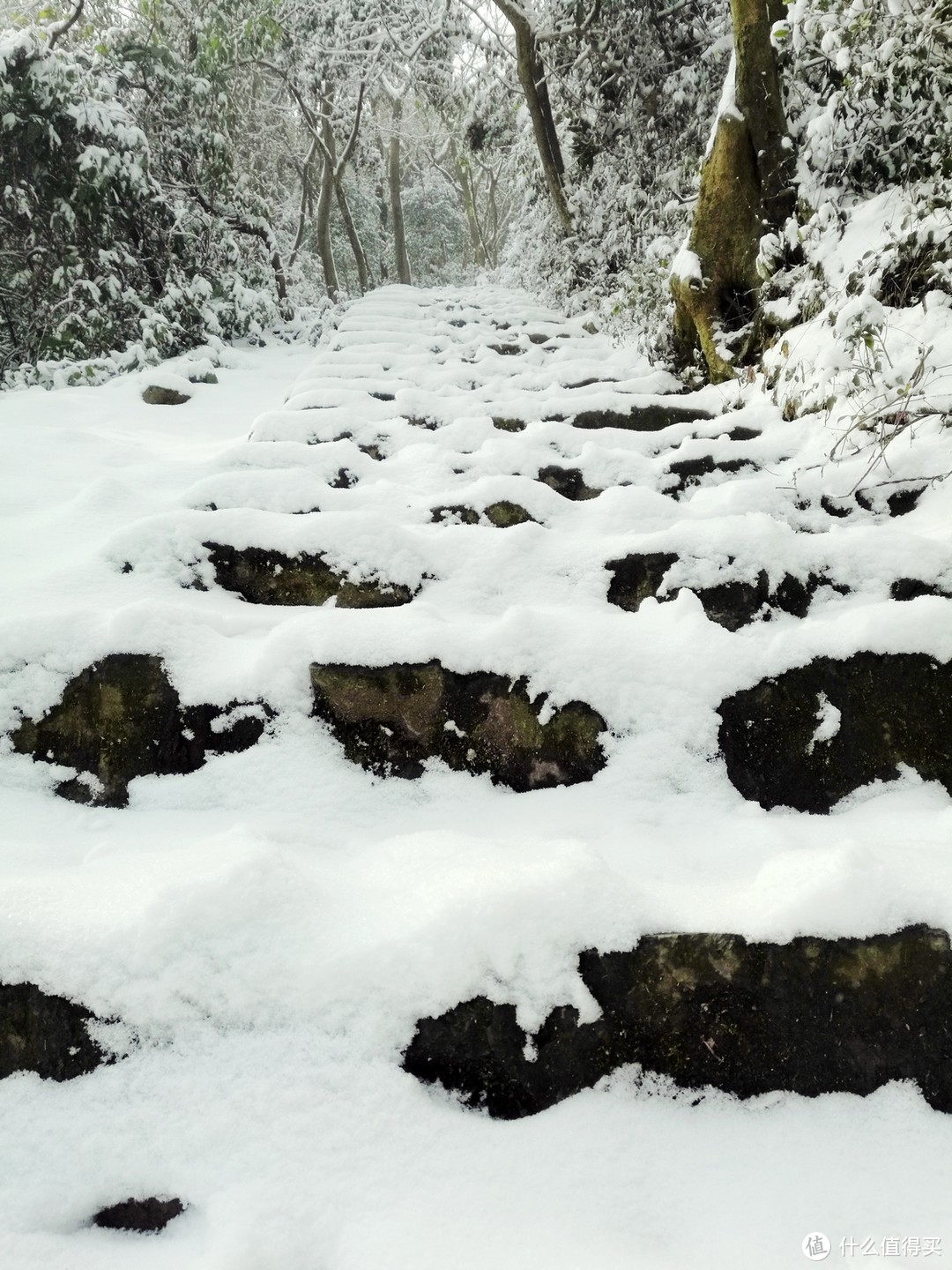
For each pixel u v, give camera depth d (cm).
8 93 641
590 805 182
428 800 186
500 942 131
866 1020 133
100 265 726
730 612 233
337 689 191
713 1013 133
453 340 678
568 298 825
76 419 511
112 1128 119
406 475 321
